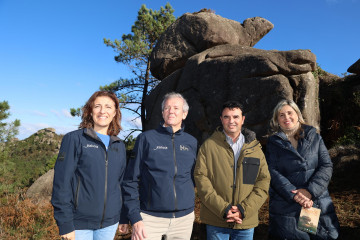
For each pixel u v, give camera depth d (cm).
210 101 750
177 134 249
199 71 807
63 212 198
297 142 271
